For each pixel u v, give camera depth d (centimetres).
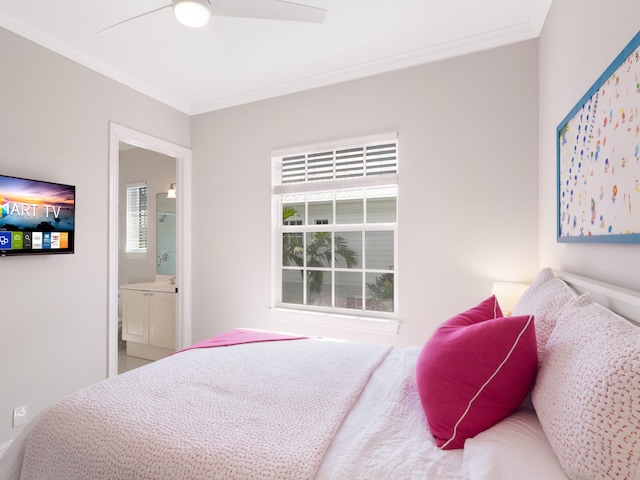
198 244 343
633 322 91
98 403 119
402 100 259
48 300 226
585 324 91
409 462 86
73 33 222
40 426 113
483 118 235
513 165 227
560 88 174
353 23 217
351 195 289
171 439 97
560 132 168
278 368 154
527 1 198
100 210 259
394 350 187
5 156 203
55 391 229
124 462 94
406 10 205
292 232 313
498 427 95
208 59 258
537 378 98
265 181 313
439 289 246
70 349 238
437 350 110
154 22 212
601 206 120
